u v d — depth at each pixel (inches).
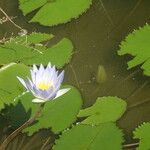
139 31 59.4
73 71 60.0
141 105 57.6
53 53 59.3
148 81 58.9
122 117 56.6
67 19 61.9
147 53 58.4
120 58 60.5
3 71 56.9
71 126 53.8
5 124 56.1
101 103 55.0
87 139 52.6
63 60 58.7
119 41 62.0
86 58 60.9
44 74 53.1
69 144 52.5
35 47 60.1
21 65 57.4
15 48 60.1
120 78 59.3
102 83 59.2
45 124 54.3
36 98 51.8
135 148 54.6
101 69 59.6
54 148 52.6
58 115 54.6
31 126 54.7
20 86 56.2
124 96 58.3
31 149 55.4
